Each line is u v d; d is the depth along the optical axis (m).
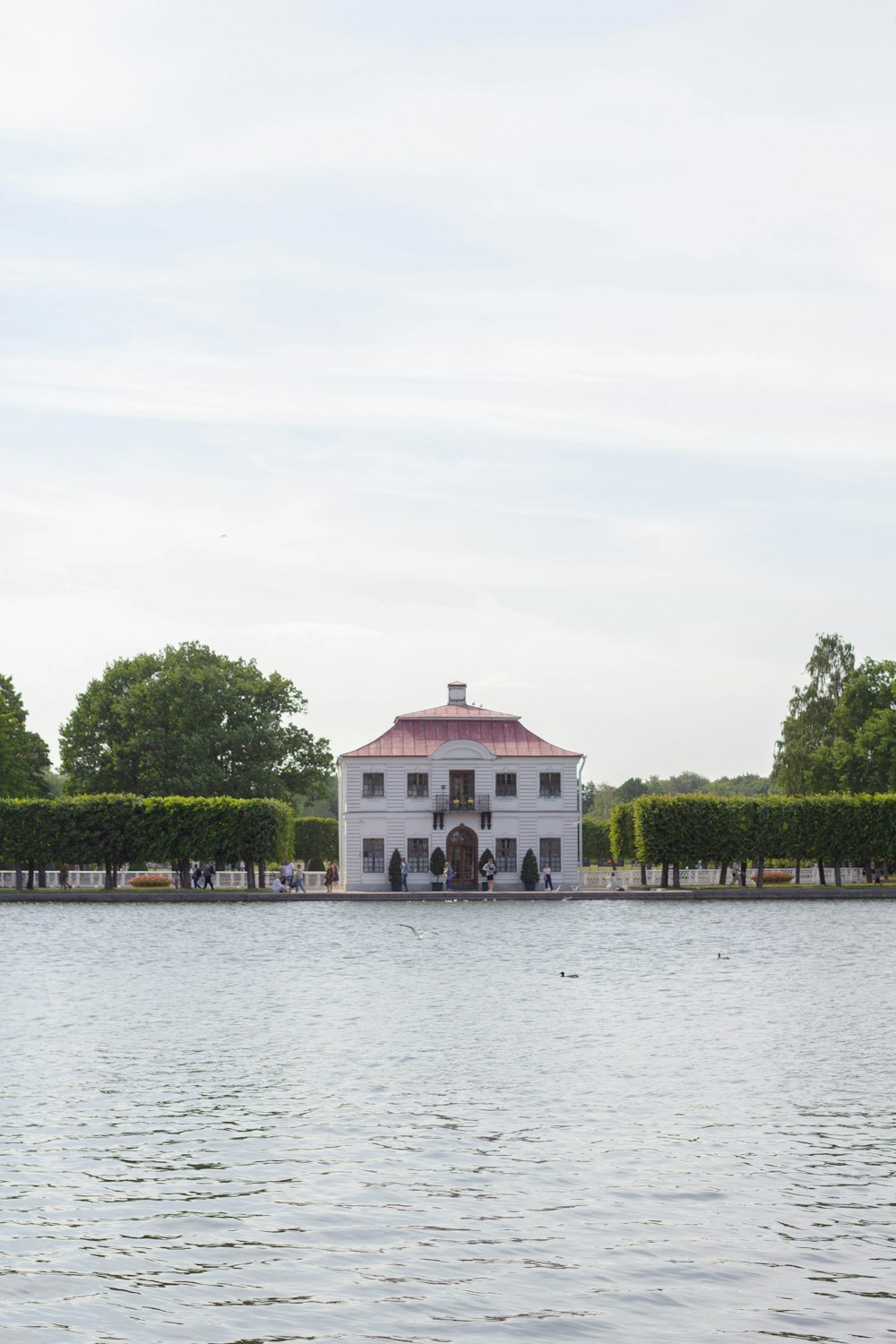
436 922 70.00
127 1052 29.28
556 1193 18.67
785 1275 15.58
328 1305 14.73
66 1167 19.88
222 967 47.16
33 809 90.38
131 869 102.12
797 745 127.94
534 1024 33.47
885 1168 19.86
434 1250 16.41
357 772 101.25
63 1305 14.63
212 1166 20.00
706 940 58.00
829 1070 27.17
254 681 121.19
